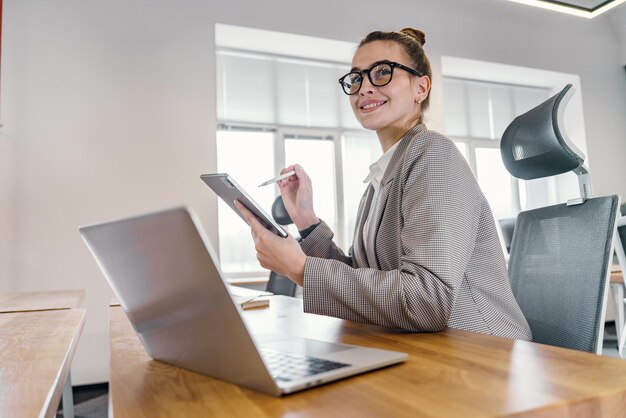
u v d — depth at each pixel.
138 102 3.43
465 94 5.18
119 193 3.32
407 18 4.38
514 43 4.88
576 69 5.21
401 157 1.00
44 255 3.11
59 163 3.20
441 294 0.77
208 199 3.52
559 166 1.15
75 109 3.27
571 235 1.11
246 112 4.16
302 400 0.45
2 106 3.10
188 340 0.54
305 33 3.96
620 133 5.37
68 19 3.32
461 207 0.86
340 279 0.78
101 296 3.20
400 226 0.95
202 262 0.44
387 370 0.54
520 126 1.23
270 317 1.03
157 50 3.51
